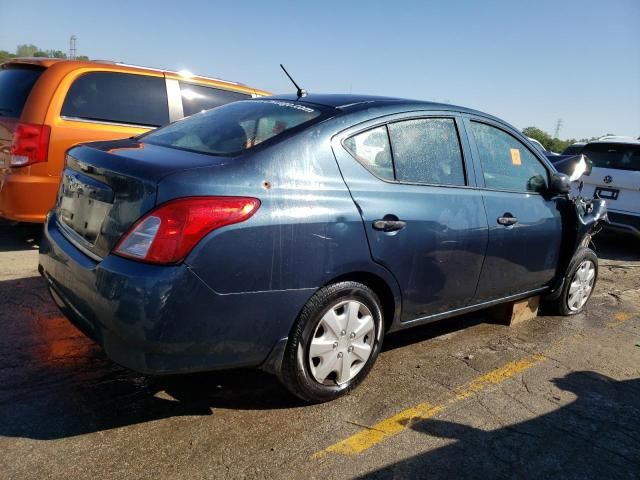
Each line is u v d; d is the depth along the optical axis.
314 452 2.58
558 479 2.56
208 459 2.46
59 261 2.75
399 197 3.07
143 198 2.38
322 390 2.91
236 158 2.60
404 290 3.16
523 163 4.09
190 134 3.14
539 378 3.58
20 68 5.30
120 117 5.48
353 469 2.49
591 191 8.22
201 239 2.34
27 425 2.59
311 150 2.78
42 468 2.31
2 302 3.94
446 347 3.96
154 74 5.80
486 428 2.92
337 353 2.92
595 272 5.02
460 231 3.39
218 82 6.43
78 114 5.18
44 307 3.93
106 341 2.41
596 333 4.52
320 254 2.69
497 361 3.79
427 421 2.93
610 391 3.49
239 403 2.95
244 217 2.44
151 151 2.83
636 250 8.42
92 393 2.91
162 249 2.30
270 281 2.54
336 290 2.82
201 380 3.15
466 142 3.62
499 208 3.71
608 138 8.41
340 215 2.76
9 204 4.95
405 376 3.43
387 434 2.78
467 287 3.59
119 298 2.29
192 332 2.38
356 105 3.14
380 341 3.16
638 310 5.30
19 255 5.08
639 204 7.68
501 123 3.97
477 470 2.57
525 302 4.52
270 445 2.61
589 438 2.92
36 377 3.01
